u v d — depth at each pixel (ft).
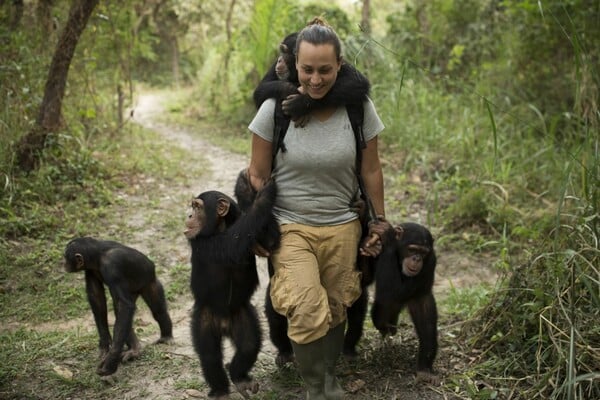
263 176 13.79
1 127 31.12
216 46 72.54
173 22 99.91
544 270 16.66
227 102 63.05
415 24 52.54
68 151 32.94
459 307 19.85
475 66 47.29
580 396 12.80
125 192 32.27
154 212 29.66
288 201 13.50
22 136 31.19
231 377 14.67
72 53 31.37
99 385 15.69
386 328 17.17
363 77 13.52
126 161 37.58
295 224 13.44
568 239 16.81
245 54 56.80
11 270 22.79
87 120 41.57
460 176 32.09
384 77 45.03
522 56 39.17
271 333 16.24
